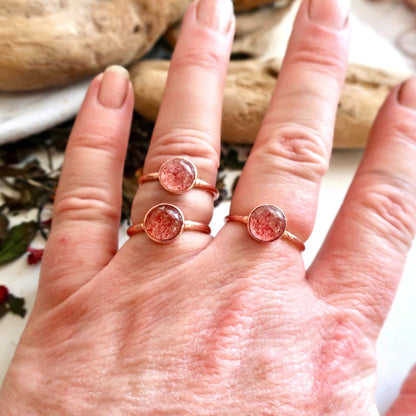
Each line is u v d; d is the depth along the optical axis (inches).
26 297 6.1
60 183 5.1
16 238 6.4
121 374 4.1
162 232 4.4
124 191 6.7
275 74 7.3
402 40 9.2
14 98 7.0
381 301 4.6
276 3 8.7
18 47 6.3
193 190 4.7
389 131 5.1
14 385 4.3
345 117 6.9
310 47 5.1
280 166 4.7
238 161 7.4
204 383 4.0
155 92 6.9
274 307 4.3
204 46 5.1
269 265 4.4
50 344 4.4
